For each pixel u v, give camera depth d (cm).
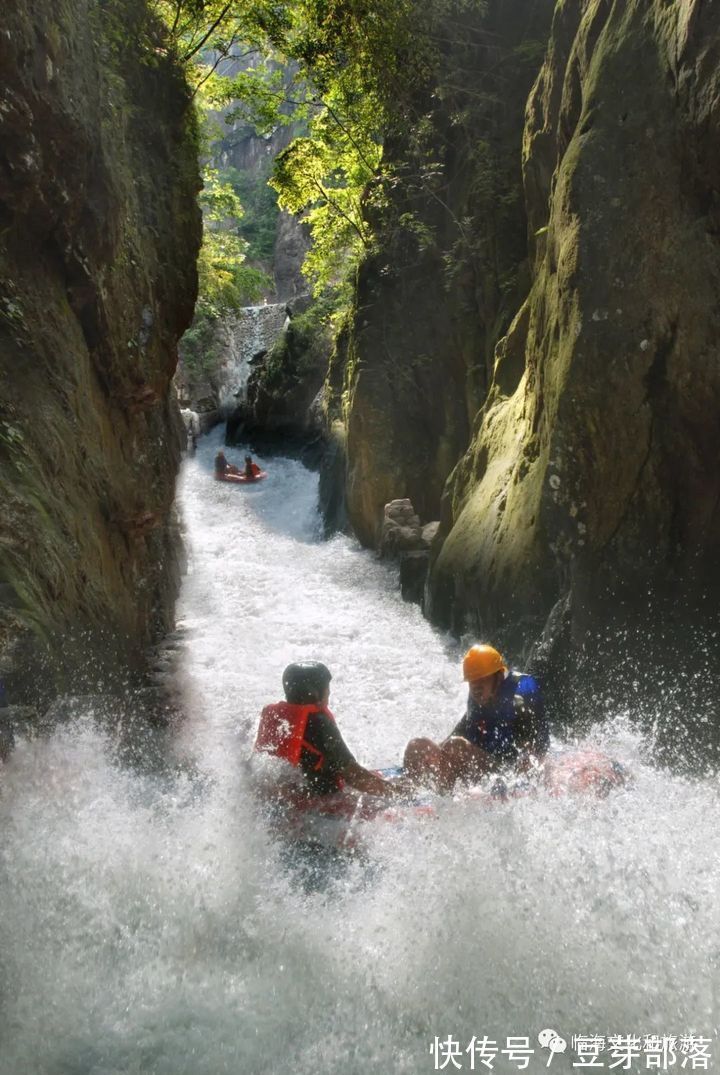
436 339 1802
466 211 1642
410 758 575
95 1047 332
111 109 966
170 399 1397
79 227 869
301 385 3014
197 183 1318
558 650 911
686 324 802
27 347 777
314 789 527
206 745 738
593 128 870
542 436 1034
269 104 2147
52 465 753
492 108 1658
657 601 850
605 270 844
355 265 2097
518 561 1023
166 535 1377
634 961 380
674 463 835
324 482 2302
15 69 709
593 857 459
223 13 1521
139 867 448
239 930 407
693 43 776
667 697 821
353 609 1496
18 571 628
